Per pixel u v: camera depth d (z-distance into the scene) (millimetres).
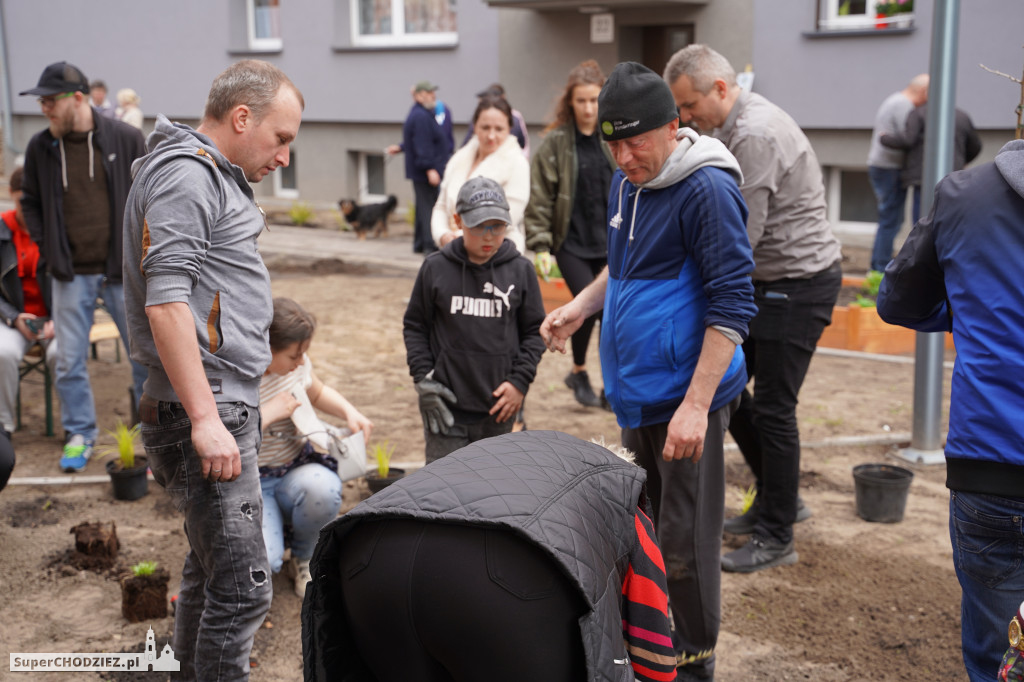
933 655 3520
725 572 4168
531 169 5750
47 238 5070
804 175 3893
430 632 1819
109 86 18625
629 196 3043
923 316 2762
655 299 2967
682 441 2850
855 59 11367
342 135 16266
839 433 5883
